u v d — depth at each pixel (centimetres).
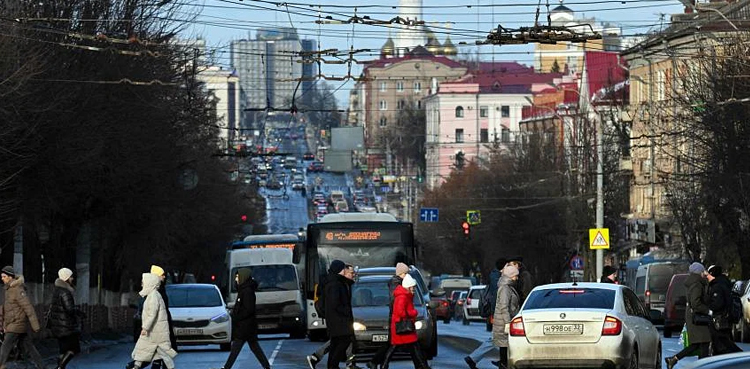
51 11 6450
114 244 9569
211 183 11181
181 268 14238
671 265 9931
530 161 14975
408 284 4103
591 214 12794
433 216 17288
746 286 7025
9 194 6347
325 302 4088
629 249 13612
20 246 6775
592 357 3494
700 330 4309
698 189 8894
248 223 16088
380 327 4972
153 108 7312
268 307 8150
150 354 4003
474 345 6291
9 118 5753
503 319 4166
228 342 6256
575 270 11656
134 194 7994
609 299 3625
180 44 7625
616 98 14012
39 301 7781
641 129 12281
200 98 8419
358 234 6919
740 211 8525
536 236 14612
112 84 6806
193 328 6178
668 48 7869
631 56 13362
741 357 1712
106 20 6794
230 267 8312
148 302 4000
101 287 10094
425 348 5038
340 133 12900
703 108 8094
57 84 6197
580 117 13225
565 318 3528
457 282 15100
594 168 12669
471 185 17738
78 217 7962
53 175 6544
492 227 15650
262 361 4309
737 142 7956
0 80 5550
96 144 6638
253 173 18488
